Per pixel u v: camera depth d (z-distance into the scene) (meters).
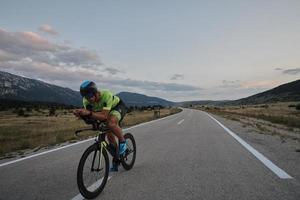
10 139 16.81
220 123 22.02
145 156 8.00
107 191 4.76
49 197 4.54
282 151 8.37
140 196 4.45
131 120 27.97
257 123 21.34
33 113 117.38
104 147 4.99
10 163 7.66
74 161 7.62
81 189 4.26
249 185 4.92
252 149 8.82
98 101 5.31
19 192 4.84
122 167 6.60
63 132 18.31
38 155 8.88
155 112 39.19
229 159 7.28
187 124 21.38
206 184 5.03
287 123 20.55
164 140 11.67
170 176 5.66
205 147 9.48
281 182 5.07
